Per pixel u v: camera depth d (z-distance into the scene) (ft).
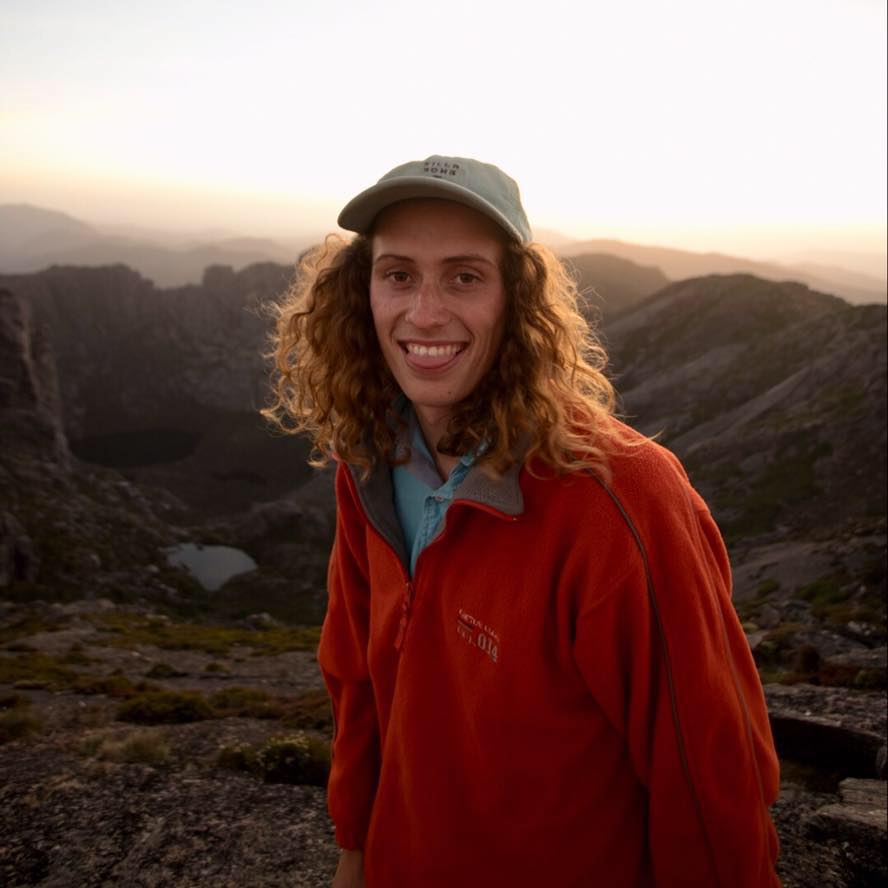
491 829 5.51
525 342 5.04
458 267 5.00
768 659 43.50
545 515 4.91
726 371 375.25
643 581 4.64
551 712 5.12
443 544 5.47
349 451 6.14
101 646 95.35
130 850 16.63
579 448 4.81
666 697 4.75
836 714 21.42
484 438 5.13
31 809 19.22
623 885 5.41
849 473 226.38
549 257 5.38
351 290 6.24
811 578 123.75
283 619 306.76
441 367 5.11
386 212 5.13
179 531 420.36
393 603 6.08
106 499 412.98
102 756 24.47
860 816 14.56
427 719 5.77
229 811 18.97
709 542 5.24
